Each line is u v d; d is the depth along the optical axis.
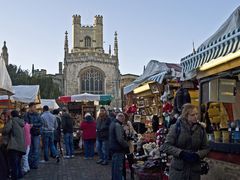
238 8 6.23
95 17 95.19
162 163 8.35
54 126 14.82
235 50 5.77
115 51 81.25
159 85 11.74
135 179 9.77
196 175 5.32
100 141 14.03
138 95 14.55
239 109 7.55
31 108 12.84
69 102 24.08
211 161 7.18
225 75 6.93
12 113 9.99
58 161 14.64
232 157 6.25
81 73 78.19
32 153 12.88
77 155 17.33
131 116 15.51
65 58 79.19
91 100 22.95
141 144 10.65
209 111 7.75
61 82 85.00
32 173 11.96
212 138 7.37
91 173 11.88
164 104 11.23
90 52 80.00
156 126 11.82
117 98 78.88
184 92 8.88
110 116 13.88
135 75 65.88
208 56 6.80
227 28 6.48
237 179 6.05
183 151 5.18
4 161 8.49
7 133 9.81
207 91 7.74
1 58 8.82
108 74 79.25
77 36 93.69
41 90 65.19
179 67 11.43
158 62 11.88
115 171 8.73
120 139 8.63
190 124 5.39
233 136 6.69
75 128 19.86
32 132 12.73
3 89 9.41
